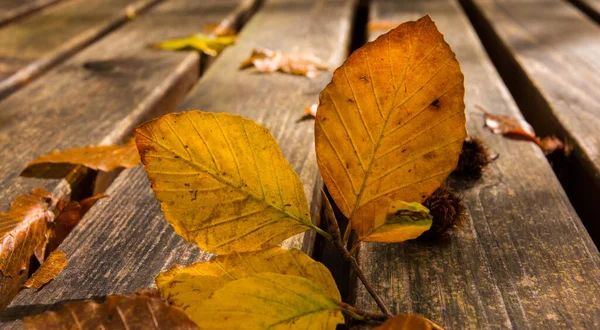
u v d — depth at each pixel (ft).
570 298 1.07
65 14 3.38
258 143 1.00
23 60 2.45
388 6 3.57
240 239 1.02
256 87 2.04
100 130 1.71
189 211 1.01
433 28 0.96
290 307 0.93
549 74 2.20
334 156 1.00
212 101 1.91
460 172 1.43
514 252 1.17
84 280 1.12
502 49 2.72
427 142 1.00
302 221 1.03
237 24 3.43
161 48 2.62
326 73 2.20
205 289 1.00
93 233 1.24
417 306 1.06
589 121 1.75
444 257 1.16
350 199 1.01
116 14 3.34
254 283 0.94
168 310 0.91
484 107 1.85
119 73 2.25
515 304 1.06
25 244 1.29
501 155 1.53
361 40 3.59
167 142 0.99
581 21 3.11
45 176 1.48
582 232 1.23
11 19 3.18
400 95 0.99
